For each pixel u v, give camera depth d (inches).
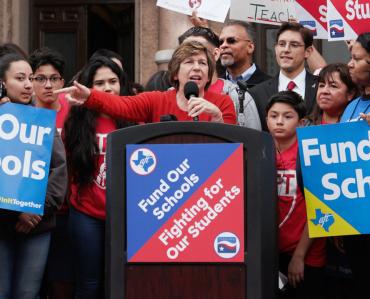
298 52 275.4
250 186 191.8
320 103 248.4
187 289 191.6
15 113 225.8
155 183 192.4
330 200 218.2
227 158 191.8
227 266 191.5
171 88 263.1
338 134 218.2
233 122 237.1
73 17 449.4
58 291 270.1
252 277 190.9
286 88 276.1
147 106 235.0
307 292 241.3
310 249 240.1
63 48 450.9
